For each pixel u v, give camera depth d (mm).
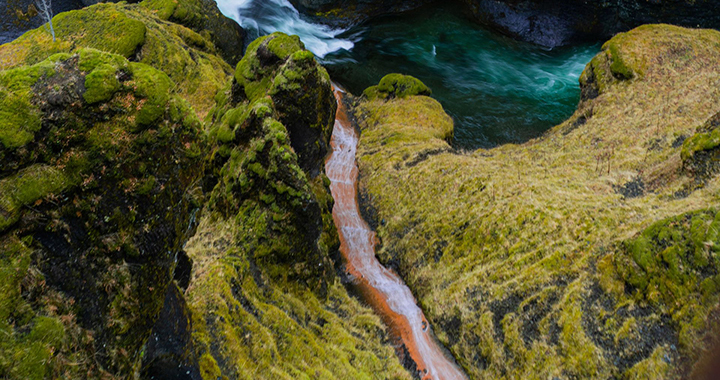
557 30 33688
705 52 22969
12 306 4508
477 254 15242
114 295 5703
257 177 13055
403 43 33750
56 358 4660
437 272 15547
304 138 15195
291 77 14367
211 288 10867
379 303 15141
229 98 16953
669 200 14164
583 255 13484
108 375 5418
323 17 35250
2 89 4969
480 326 13352
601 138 19516
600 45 33000
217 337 9766
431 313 14719
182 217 6867
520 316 12906
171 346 7141
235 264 11852
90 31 20531
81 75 5332
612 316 11664
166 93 6020
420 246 16578
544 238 14562
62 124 5168
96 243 5559
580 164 18047
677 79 21375
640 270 11703
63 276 5145
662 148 17078
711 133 14234
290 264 13102
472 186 17578
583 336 11625
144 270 6152
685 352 9875
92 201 5449
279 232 12766
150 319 6309
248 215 13109
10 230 4793
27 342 4445
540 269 13734
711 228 10656
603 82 23500
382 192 19281
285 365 10328
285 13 34938
